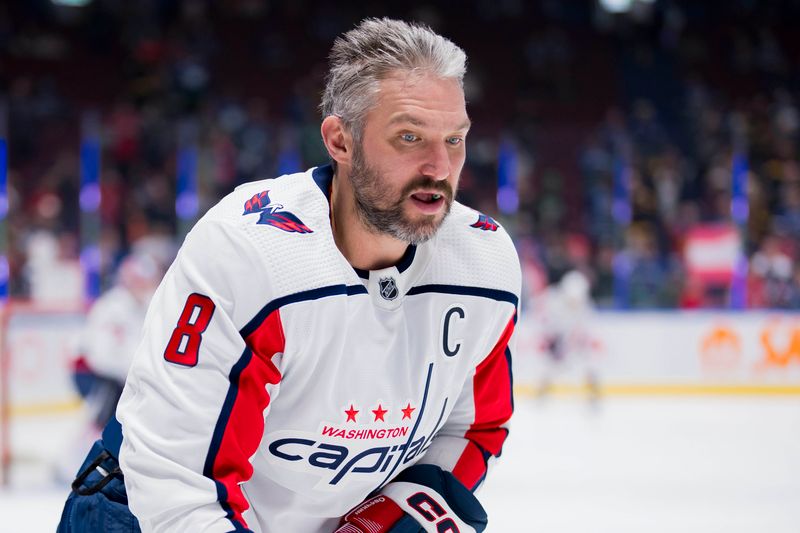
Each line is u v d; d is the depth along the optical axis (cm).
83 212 1639
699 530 744
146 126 1859
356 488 262
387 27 229
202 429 223
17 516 771
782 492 884
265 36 2450
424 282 248
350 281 235
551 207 1906
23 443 1092
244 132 1877
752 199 1902
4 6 2308
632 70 2514
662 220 1864
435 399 257
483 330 257
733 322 1573
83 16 2345
